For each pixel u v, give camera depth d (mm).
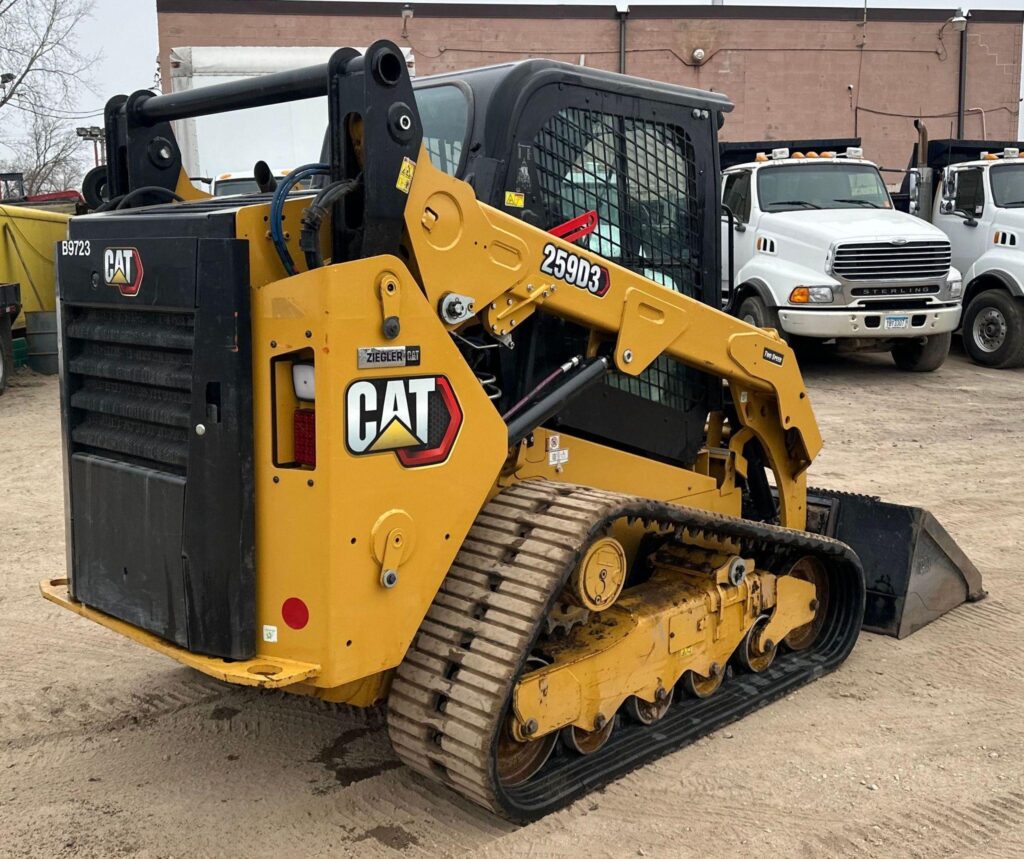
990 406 10938
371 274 2916
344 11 22375
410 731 3299
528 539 3414
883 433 9648
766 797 3574
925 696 4391
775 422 4730
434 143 3865
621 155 4035
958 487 7816
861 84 24781
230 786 3664
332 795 3596
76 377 3445
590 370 3748
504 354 3730
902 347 13039
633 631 3707
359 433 2939
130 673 4617
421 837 3334
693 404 4438
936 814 3482
